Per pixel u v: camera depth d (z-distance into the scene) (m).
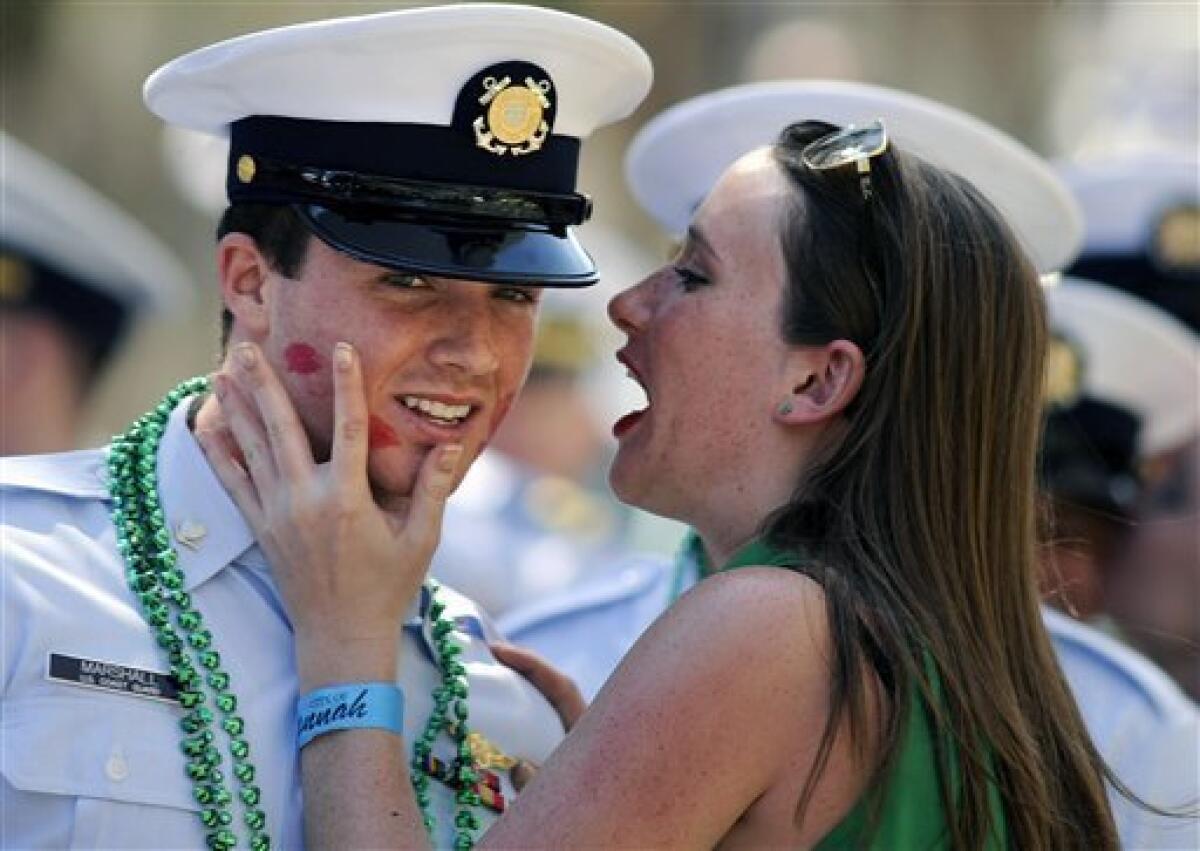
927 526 10.15
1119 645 13.77
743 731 9.63
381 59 10.07
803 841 9.72
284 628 10.25
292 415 10.08
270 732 10.03
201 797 9.75
